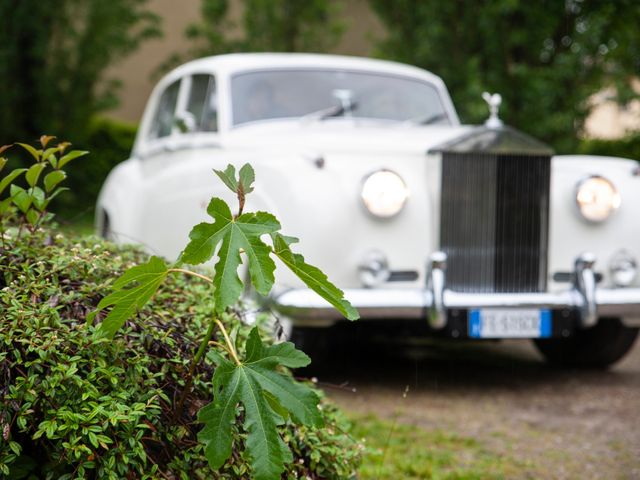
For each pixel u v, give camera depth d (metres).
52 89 12.99
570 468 3.33
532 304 4.41
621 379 5.07
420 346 6.13
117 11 13.06
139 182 5.86
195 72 5.64
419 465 3.24
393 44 10.05
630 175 4.83
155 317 2.02
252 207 4.38
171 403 1.91
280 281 4.12
